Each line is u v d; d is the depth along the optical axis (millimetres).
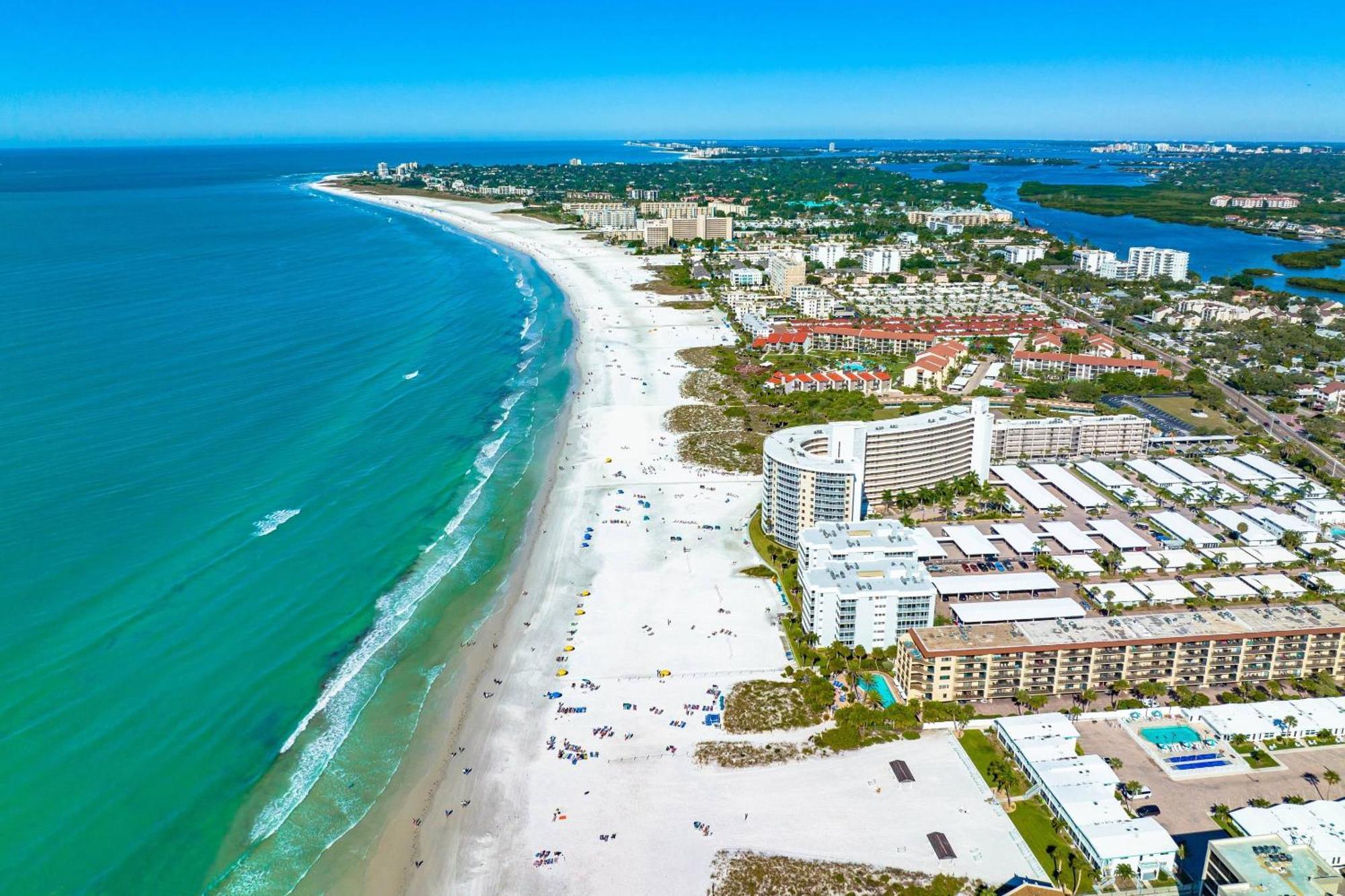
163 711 171000
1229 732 168500
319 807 152625
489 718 176000
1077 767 156125
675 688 185250
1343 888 118750
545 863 141500
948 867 139625
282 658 189750
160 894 134125
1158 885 136375
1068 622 190250
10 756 156375
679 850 144000
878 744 168500
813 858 141750
